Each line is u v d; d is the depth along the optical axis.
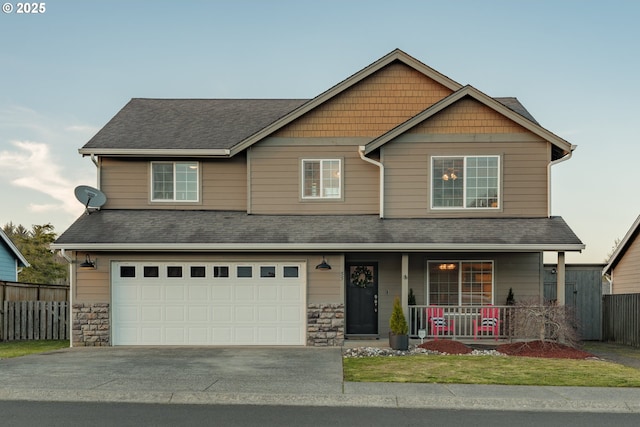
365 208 14.91
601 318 16.72
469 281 14.68
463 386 8.45
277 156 15.06
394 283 14.79
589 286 16.78
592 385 8.59
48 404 7.60
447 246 12.96
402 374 9.45
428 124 14.48
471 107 14.46
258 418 6.85
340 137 15.07
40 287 18.23
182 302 13.81
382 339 14.33
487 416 7.08
